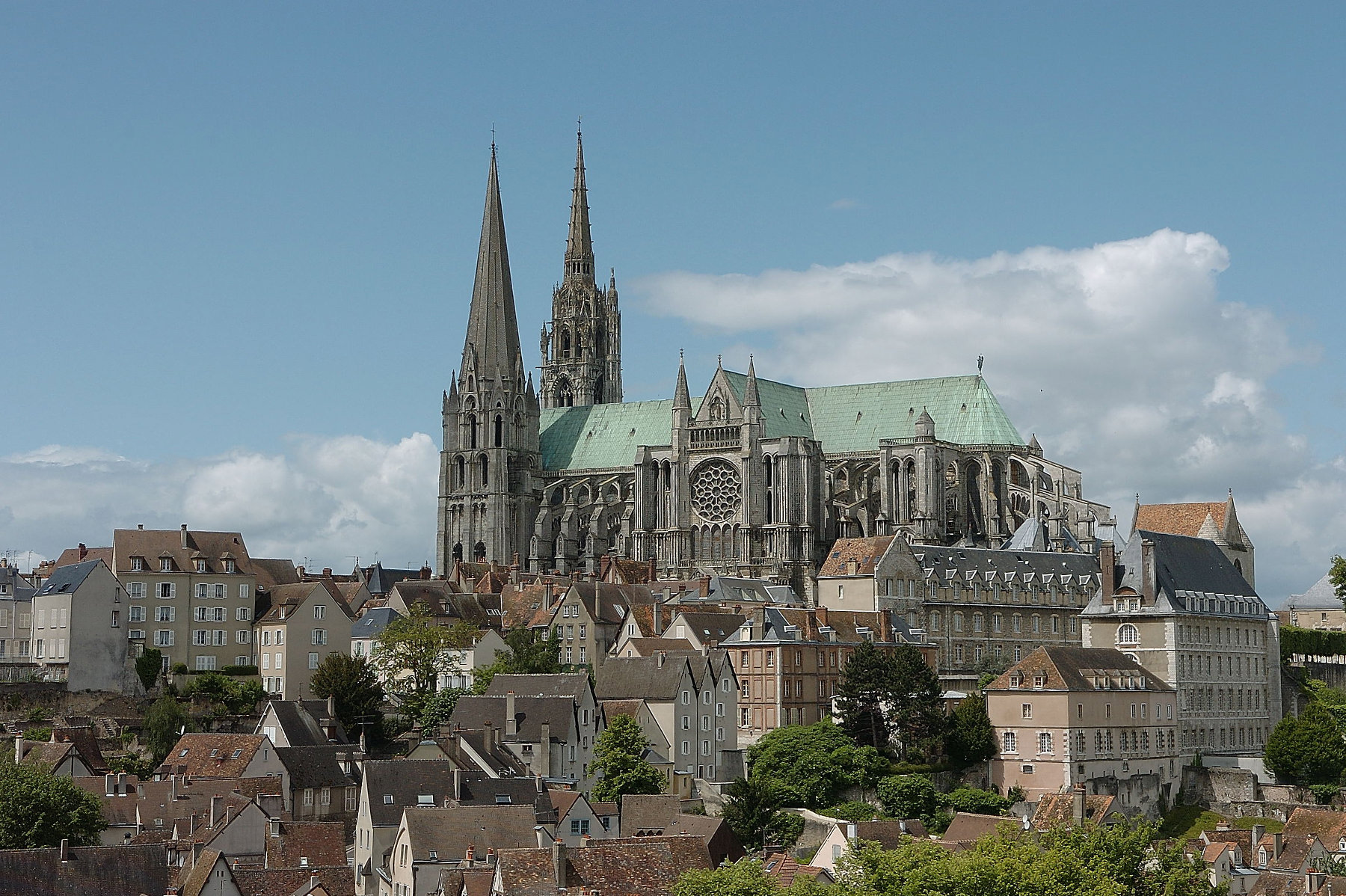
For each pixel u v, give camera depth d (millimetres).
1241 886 169750
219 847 156375
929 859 134375
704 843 141500
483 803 168375
